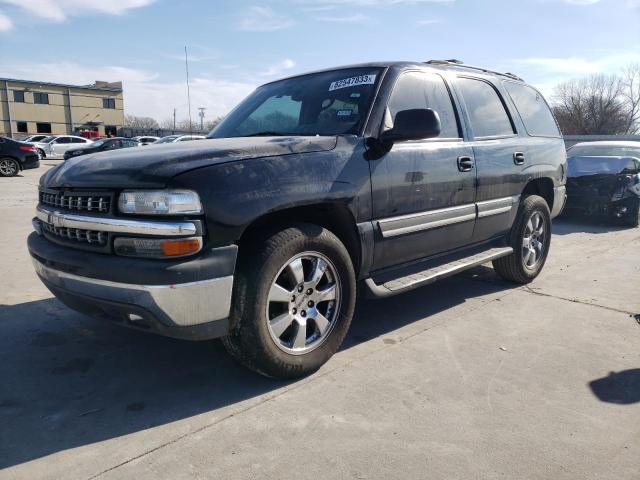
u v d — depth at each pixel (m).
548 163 5.09
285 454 2.34
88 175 2.77
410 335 3.76
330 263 3.09
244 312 2.74
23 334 3.70
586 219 9.24
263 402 2.80
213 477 2.19
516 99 4.97
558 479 2.19
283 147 2.94
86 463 2.28
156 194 2.50
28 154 17.14
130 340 3.62
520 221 4.80
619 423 2.62
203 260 2.53
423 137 3.19
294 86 4.07
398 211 3.47
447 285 5.09
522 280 5.04
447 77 4.16
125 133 63.38
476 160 4.11
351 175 3.12
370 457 2.33
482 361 3.33
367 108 3.43
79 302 2.75
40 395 2.87
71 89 59.81
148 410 2.72
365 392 2.91
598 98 46.34
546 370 3.21
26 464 2.27
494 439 2.47
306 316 3.04
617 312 4.31
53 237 2.97
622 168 8.68
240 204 2.61
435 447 2.41
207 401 2.81
